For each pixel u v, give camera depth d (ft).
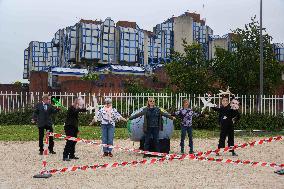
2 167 34.19
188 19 222.28
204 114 79.30
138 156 41.75
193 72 98.37
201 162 37.27
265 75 96.63
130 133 43.70
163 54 277.64
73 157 39.24
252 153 45.19
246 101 90.53
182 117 44.32
